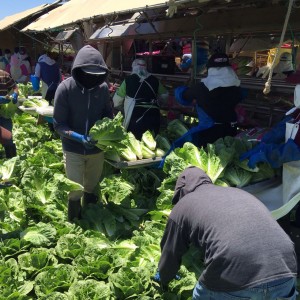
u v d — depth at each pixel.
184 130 5.51
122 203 4.77
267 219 2.29
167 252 2.57
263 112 5.46
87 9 6.78
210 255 2.23
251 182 4.02
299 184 3.43
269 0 4.77
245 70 7.62
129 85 5.45
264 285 2.10
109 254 3.64
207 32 6.25
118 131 4.05
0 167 4.97
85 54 3.85
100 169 4.50
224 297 2.23
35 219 4.35
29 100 8.21
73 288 3.20
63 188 4.19
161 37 7.16
